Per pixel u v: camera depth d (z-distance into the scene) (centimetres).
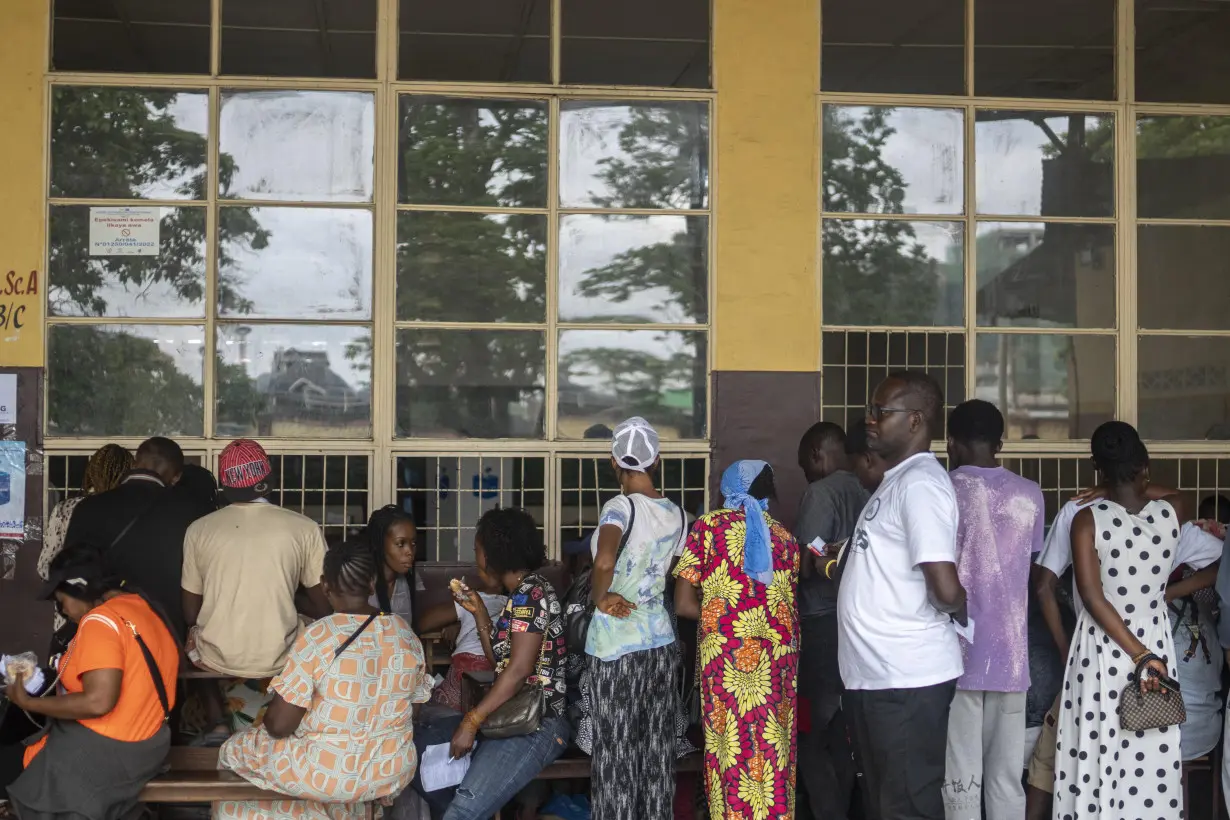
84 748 390
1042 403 591
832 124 586
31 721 430
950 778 431
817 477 488
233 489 439
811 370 576
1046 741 460
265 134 559
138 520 451
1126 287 597
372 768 395
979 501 428
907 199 588
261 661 425
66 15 553
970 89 593
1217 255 605
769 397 574
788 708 404
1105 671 418
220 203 556
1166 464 595
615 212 575
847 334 582
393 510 483
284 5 561
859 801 486
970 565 426
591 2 577
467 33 570
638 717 421
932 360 586
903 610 368
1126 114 600
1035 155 597
